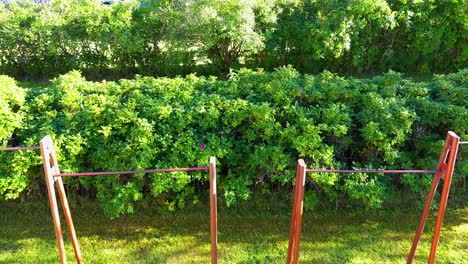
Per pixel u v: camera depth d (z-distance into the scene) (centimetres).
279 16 668
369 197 357
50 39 656
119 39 640
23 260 345
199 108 385
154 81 440
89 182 377
